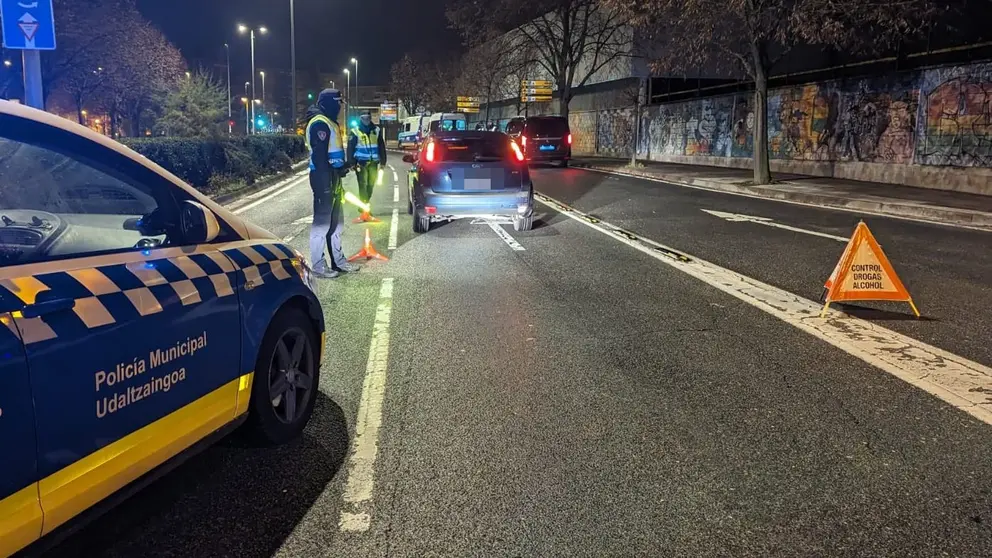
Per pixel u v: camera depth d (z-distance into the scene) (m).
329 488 3.40
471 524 3.11
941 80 16.91
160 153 13.52
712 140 28.02
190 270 3.08
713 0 16.77
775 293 7.18
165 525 3.07
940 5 19.14
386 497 3.32
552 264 8.66
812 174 21.75
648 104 33.75
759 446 3.83
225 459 3.67
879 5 15.46
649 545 2.96
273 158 26.20
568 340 5.66
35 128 2.66
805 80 25.50
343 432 4.01
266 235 4.02
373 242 10.32
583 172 26.08
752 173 23.30
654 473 3.55
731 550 2.92
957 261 8.79
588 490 3.39
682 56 19.55
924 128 17.50
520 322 6.17
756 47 18.16
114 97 28.70
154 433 2.78
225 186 17.80
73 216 3.66
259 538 2.99
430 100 69.31
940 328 5.97
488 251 9.55
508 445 3.85
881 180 18.86
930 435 3.96
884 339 5.66
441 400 4.46
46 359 2.27
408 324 6.11
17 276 2.31
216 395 3.19
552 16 40.25
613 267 8.45
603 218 12.70
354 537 3.01
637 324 6.09
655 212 13.56
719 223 12.03
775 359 5.20
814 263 8.64
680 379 4.81
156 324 2.78
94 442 2.48
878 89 18.89
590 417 4.21
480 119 65.56
